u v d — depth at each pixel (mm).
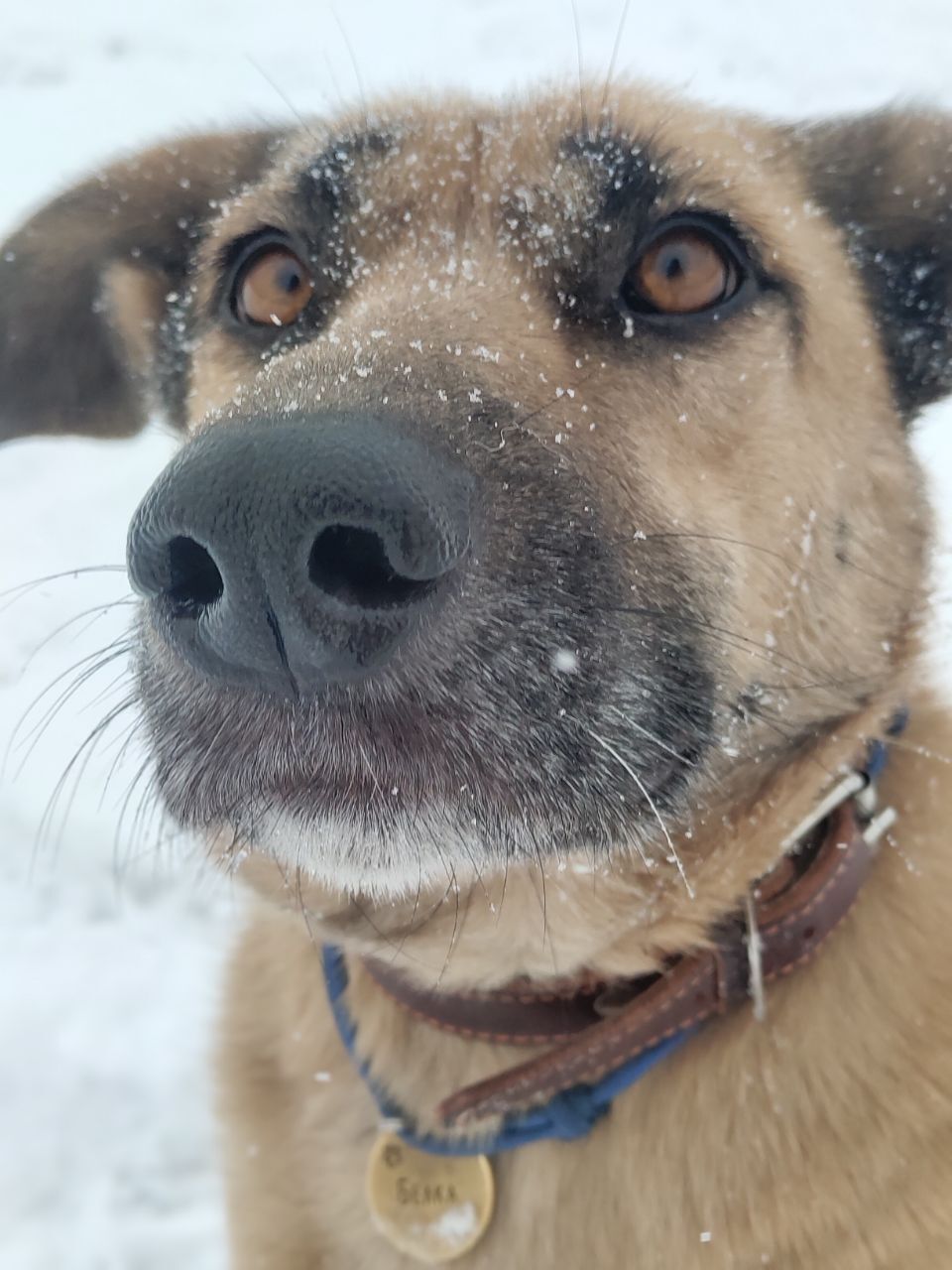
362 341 200
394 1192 250
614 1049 231
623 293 238
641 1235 234
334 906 245
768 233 249
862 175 292
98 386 338
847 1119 230
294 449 156
